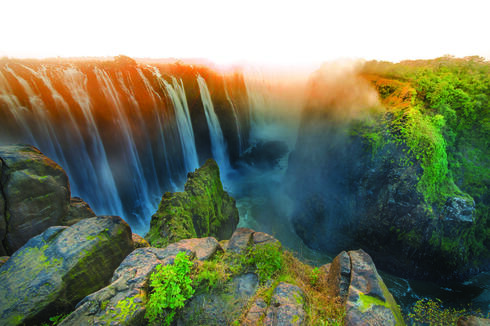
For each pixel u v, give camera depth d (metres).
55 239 4.46
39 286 3.77
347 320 3.76
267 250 5.16
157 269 4.03
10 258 4.16
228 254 5.17
